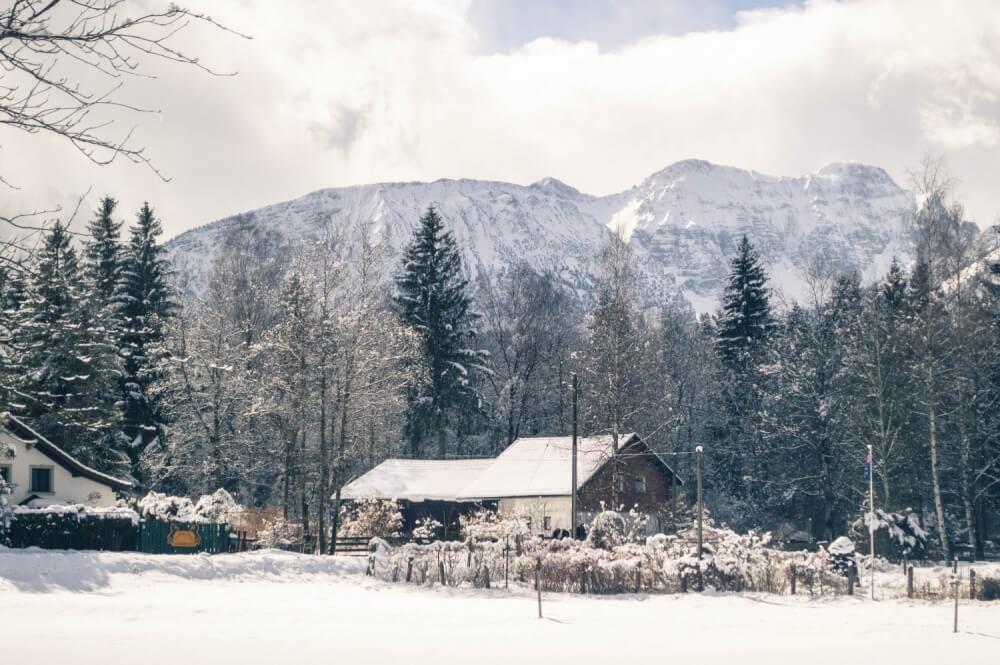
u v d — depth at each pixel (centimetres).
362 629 2173
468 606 3050
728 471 8094
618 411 5591
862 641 2166
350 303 5425
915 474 6375
